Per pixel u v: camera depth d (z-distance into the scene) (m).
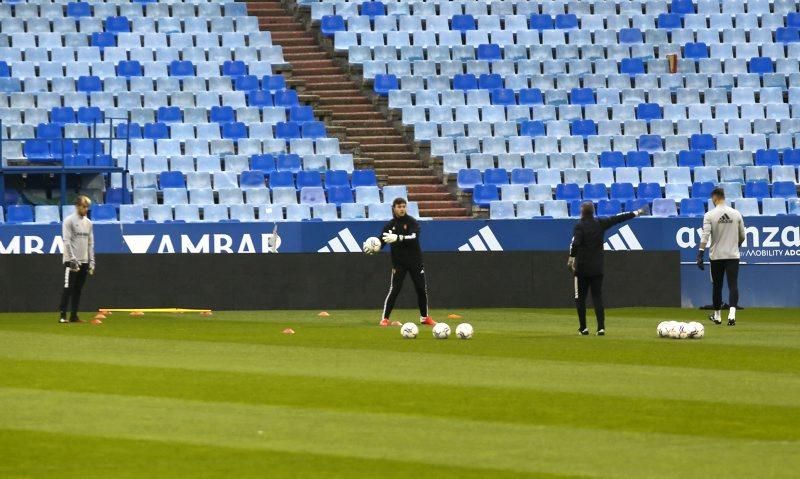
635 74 130.88
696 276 102.19
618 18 136.25
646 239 103.19
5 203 108.88
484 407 42.03
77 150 113.00
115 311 89.88
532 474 31.70
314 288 94.31
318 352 59.38
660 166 121.00
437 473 31.84
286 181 112.69
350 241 99.94
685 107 127.25
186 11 130.12
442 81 125.94
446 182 116.81
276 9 136.38
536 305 96.94
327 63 129.25
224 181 112.00
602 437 36.78
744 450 34.91
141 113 116.75
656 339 67.19
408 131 121.06
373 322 80.25
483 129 121.88
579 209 114.00
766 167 121.00
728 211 79.06
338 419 39.66
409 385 47.22
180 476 31.45
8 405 42.12
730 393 45.47
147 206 107.31
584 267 69.62
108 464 32.81
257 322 79.88
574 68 130.50
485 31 132.62
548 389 46.28
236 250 98.56
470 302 96.12
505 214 112.56
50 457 33.69
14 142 112.31
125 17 127.06
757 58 133.38
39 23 125.12
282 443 35.72
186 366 53.22
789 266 102.56
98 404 42.44
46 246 97.00
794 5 140.12
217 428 38.03
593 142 121.81
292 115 120.25
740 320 84.75
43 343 63.81
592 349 61.16
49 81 119.06
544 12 137.00
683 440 36.38
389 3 133.88
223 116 118.38
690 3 139.12
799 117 128.88
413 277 77.31
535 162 118.75
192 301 92.94
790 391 46.03
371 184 114.31
